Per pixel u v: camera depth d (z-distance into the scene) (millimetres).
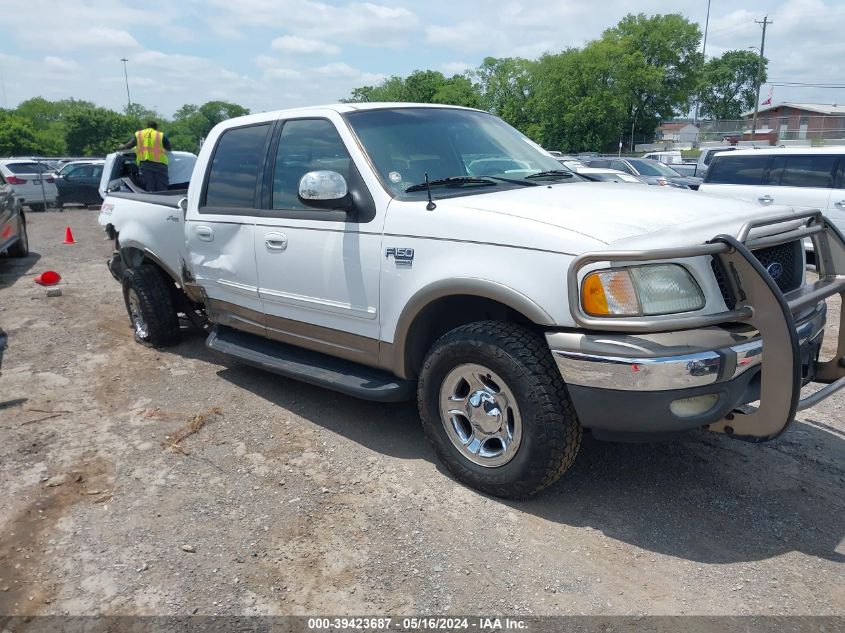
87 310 7859
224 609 2770
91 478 3863
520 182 4070
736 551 3068
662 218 3240
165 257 5816
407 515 3387
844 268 3590
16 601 2844
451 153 4266
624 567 2965
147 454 4137
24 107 113250
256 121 4805
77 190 22844
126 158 9258
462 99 71562
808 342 3355
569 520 3316
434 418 3662
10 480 3854
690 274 3000
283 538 3234
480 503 3479
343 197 3789
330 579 2934
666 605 2730
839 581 2854
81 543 3236
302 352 4617
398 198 3752
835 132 50500
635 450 4023
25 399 5086
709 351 2916
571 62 61406
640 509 3402
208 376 5508
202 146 5234
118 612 2768
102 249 13141
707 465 3842
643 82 67625
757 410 3062
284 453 4094
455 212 3449
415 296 3568
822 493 3541
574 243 3012
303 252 4191
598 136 62531
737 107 98250
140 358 6031
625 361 2908
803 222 3557
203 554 3129
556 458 3221
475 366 3404
